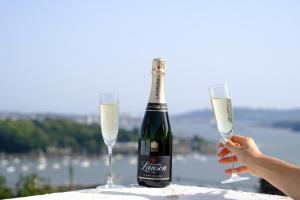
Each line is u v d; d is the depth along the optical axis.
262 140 122.00
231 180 1.83
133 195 1.69
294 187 1.47
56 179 66.50
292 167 1.50
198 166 74.69
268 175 1.53
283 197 1.70
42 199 1.58
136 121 142.38
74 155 100.44
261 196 1.71
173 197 1.67
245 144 1.65
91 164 89.75
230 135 1.79
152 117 2.05
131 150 100.25
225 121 1.95
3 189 18.72
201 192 1.79
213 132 179.75
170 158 2.01
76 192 1.74
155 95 2.07
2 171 79.12
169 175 1.97
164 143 2.01
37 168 84.25
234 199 1.65
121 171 68.44
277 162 1.53
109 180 1.95
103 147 102.12
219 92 1.96
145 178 1.95
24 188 18.12
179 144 110.00
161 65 2.06
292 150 74.38
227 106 1.95
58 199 1.58
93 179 66.31
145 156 1.99
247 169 1.92
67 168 84.06
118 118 1.97
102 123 1.96
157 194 1.73
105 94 1.95
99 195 1.68
